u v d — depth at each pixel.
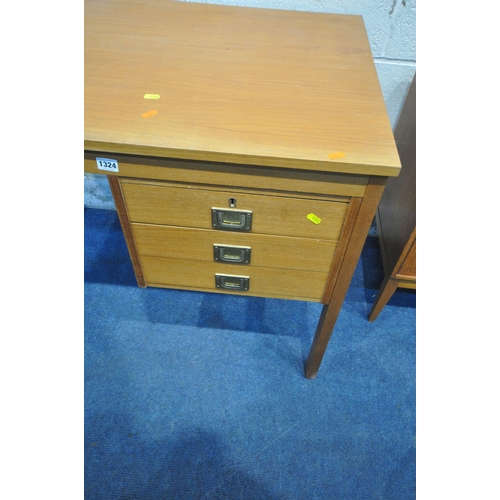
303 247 0.63
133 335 1.06
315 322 1.11
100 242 1.31
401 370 1.00
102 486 0.81
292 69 0.65
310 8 0.91
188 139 0.50
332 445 0.87
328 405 0.93
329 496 0.80
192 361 1.01
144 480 0.82
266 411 0.92
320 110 0.56
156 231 0.64
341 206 0.56
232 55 0.68
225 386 0.96
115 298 1.15
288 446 0.87
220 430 0.89
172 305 1.14
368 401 0.94
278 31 0.77
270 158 0.49
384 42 0.93
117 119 0.53
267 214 0.58
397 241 0.93
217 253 0.66
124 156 0.53
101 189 1.35
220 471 0.83
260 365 1.00
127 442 0.86
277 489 0.81
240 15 0.82
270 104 0.57
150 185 0.57
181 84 0.60
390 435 0.89
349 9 0.89
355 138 0.52
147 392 0.95
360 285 1.20
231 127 0.52
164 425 0.89
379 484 0.82
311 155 0.49
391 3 0.87
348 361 1.02
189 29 0.76
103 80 0.60
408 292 1.20
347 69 0.66
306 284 0.70
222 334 1.07
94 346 1.03
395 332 1.09
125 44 0.70
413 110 0.91
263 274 0.69
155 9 0.82
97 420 0.90
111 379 0.97
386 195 1.11
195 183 0.56
